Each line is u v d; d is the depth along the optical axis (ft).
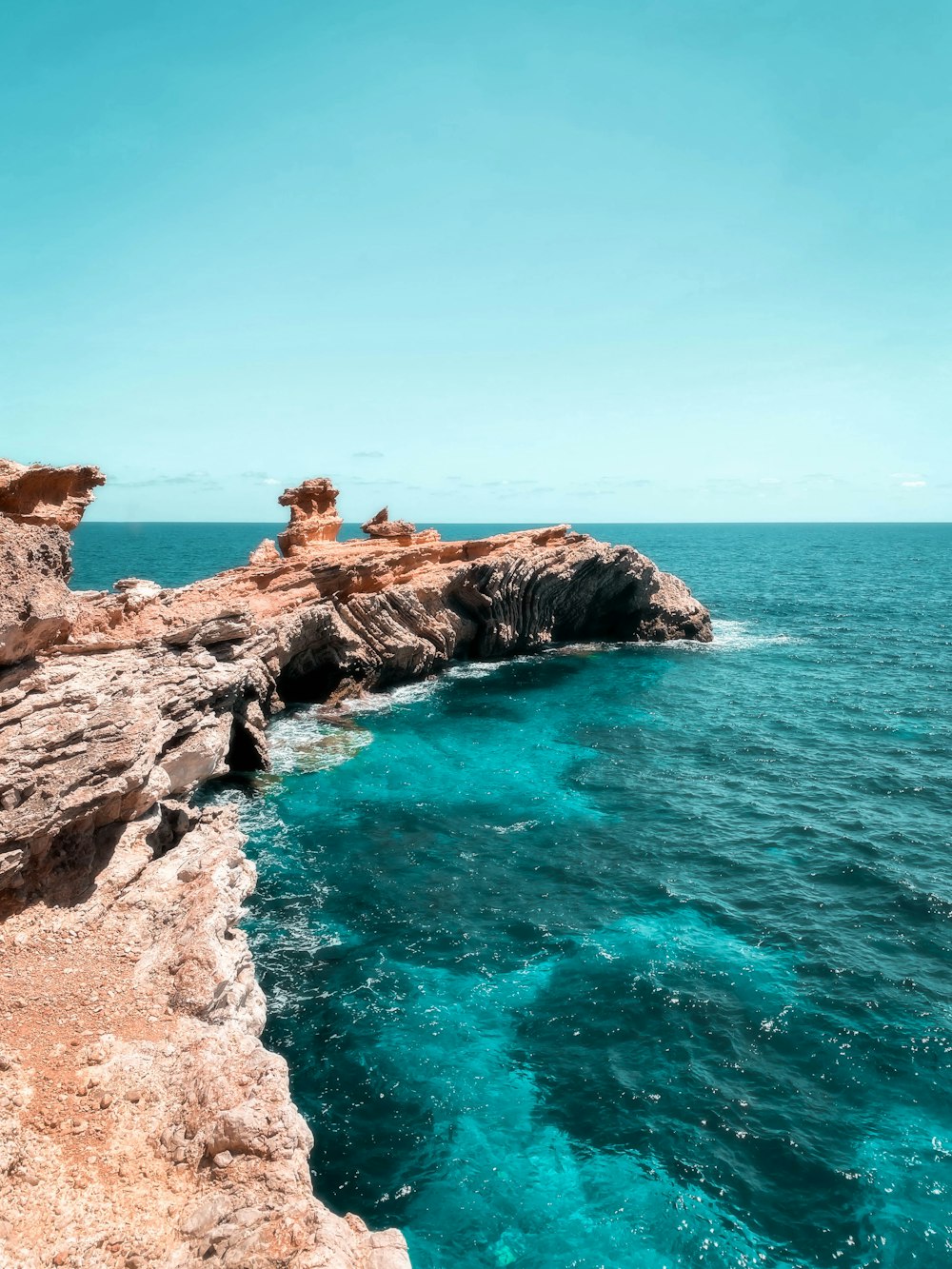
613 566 223.92
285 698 161.79
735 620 276.82
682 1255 47.11
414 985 71.26
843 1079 60.44
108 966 53.21
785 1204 50.39
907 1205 50.19
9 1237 33.40
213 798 111.65
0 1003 48.34
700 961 75.05
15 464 77.30
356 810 108.88
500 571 196.75
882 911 83.97
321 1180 51.90
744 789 117.80
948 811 109.40
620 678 187.32
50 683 66.44
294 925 80.94
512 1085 59.93
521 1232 48.49
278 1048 63.57
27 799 56.75
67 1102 41.47
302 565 160.86
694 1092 59.16
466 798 113.80
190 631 93.86
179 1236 34.60
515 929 80.48
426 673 185.78
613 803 112.27
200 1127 39.63
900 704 161.68
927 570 471.62
